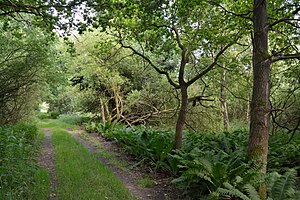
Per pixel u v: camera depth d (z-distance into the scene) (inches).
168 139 350.6
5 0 238.8
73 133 620.1
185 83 302.7
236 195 156.2
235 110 780.0
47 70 489.7
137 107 716.0
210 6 297.7
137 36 317.4
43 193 175.2
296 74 346.0
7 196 144.6
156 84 696.4
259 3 195.6
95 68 622.5
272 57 190.1
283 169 237.6
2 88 434.0
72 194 179.3
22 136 276.4
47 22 278.5
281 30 324.2
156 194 210.8
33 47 422.0
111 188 201.9
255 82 190.5
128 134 408.2
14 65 425.1
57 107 1369.3
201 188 200.7
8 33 440.8
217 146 295.3
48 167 258.4
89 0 246.1
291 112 409.4
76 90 762.8
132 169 286.0
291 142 321.7
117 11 272.5
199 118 594.9
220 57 333.1
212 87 563.8
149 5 256.4
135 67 676.7
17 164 185.9
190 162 196.9
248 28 293.1
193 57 375.9
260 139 184.4
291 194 151.8
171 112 674.8
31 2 268.5
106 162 313.1
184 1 260.2
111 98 733.9
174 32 321.4
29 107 562.9
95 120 825.5
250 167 179.0
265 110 185.3
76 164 263.7
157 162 284.2
